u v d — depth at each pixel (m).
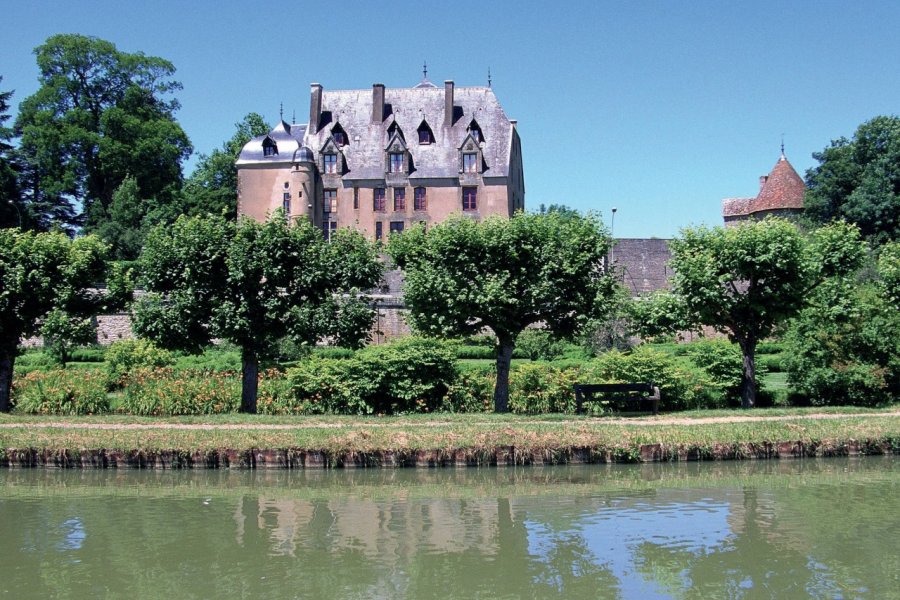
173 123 70.88
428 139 74.31
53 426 19.95
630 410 24.17
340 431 18.75
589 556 11.35
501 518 13.41
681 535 12.37
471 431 18.72
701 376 25.28
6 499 14.82
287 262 23.58
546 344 38.00
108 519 13.33
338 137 75.06
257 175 71.00
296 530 12.68
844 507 14.07
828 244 25.47
